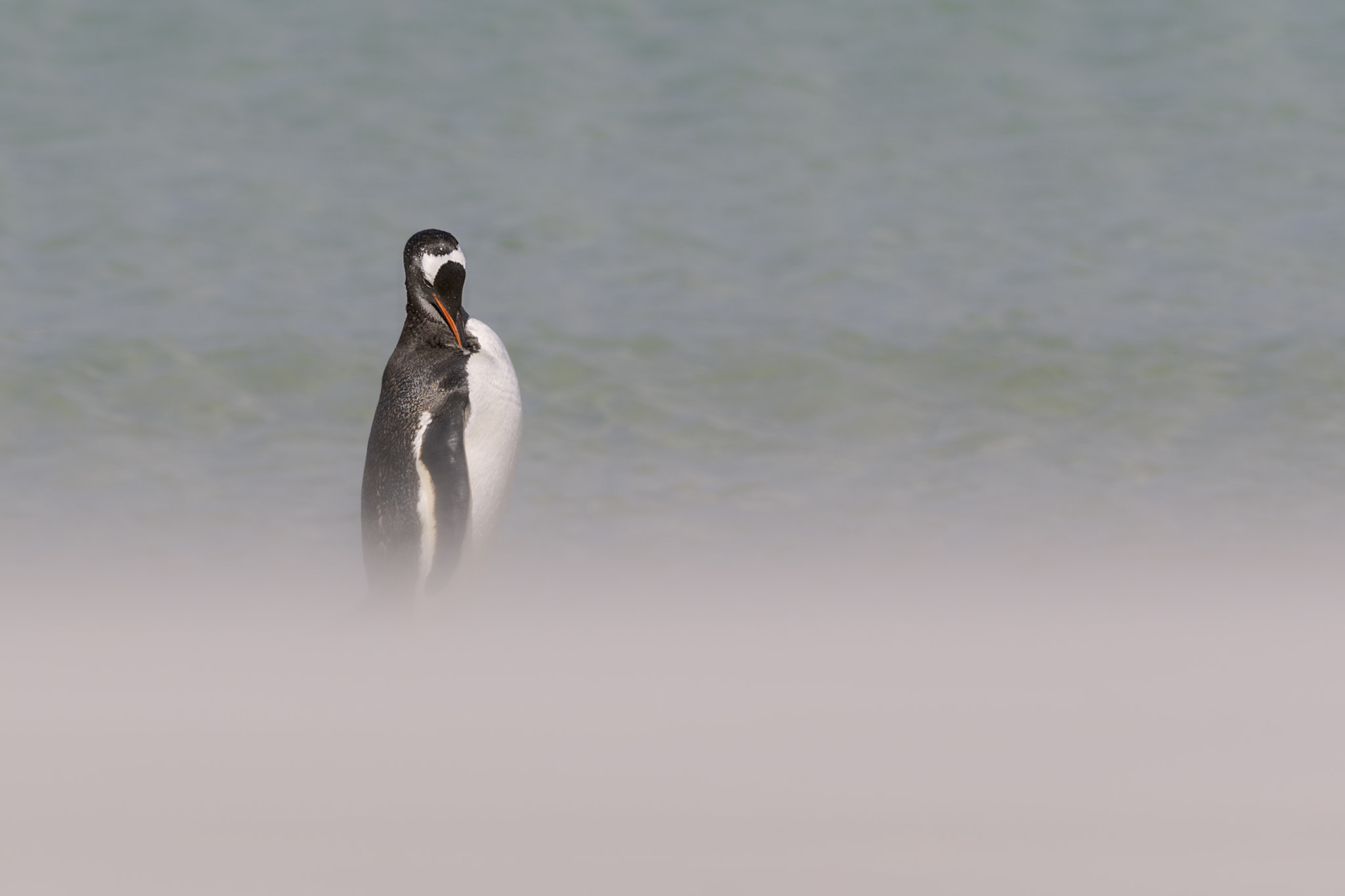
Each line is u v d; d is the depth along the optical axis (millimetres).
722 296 19078
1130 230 21266
